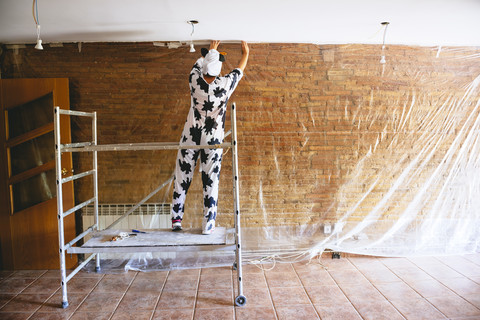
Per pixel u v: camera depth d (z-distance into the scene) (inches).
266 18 107.0
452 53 141.3
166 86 135.8
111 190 137.2
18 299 112.0
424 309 103.7
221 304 107.9
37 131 131.4
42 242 134.5
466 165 143.3
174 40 133.4
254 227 141.1
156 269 134.9
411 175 142.9
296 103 139.1
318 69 138.9
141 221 137.1
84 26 112.8
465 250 146.6
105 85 135.0
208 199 115.2
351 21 110.7
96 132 131.3
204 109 107.1
